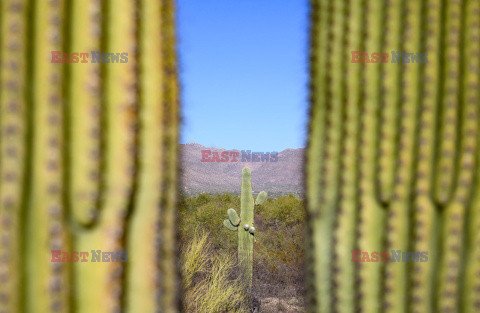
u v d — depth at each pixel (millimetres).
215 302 3971
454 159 1290
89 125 971
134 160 1007
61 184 956
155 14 1072
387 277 1298
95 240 980
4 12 944
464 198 1288
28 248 944
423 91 1290
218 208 8672
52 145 949
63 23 981
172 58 1137
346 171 1354
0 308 908
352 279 1338
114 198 992
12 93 930
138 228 1020
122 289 985
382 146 1318
